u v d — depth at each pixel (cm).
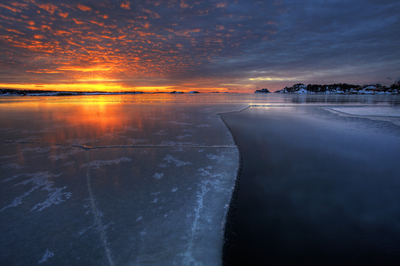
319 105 2045
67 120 975
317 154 509
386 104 2116
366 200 300
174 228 227
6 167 392
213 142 578
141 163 417
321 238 223
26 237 210
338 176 383
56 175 357
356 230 236
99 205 267
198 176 360
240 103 2439
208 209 264
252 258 191
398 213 270
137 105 2045
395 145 584
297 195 314
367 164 443
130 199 282
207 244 205
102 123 884
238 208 277
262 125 902
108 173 367
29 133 682
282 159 471
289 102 2658
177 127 792
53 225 228
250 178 370
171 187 319
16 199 280
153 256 188
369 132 751
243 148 557
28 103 2358
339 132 753
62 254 190
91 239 208
